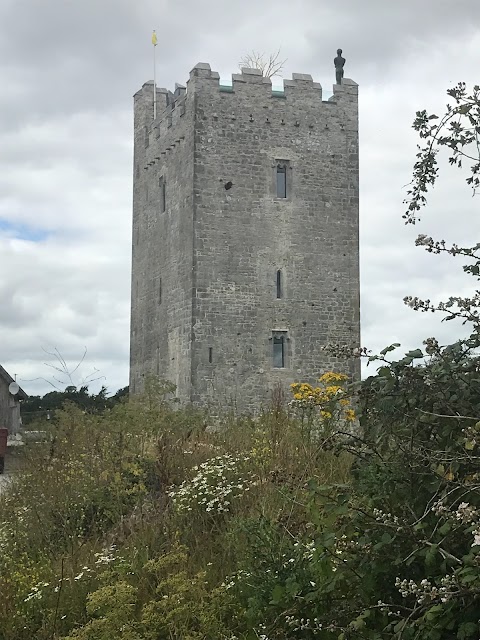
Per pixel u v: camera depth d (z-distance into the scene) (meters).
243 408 37.88
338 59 41.81
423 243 6.50
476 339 6.41
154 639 8.26
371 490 6.68
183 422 15.81
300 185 40.00
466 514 5.37
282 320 39.03
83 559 10.99
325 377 14.28
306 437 12.83
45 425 18.08
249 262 38.91
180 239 39.88
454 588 5.46
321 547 6.90
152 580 9.70
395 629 5.68
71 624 9.57
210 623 8.19
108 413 16.73
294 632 6.95
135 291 46.44
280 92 40.19
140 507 12.15
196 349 37.84
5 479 17.67
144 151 45.53
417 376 6.37
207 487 11.05
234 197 39.00
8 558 11.56
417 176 6.84
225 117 39.22
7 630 9.71
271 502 10.27
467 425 6.18
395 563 6.05
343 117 40.84
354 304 40.06
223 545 9.91
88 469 13.73
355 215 40.56
